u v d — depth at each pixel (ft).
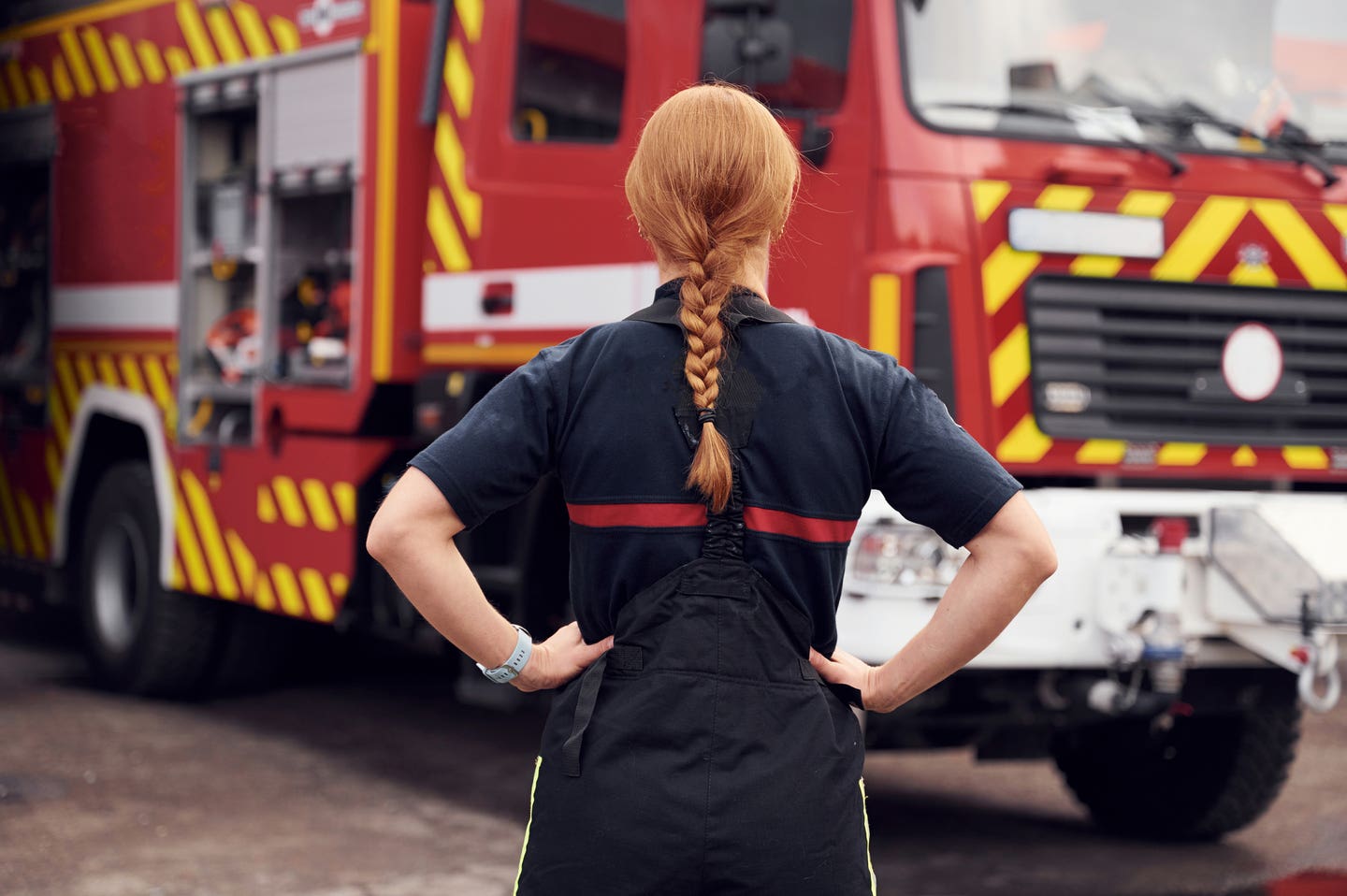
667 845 6.10
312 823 17.63
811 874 6.18
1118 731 17.54
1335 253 16.71
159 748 21.04
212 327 22.71
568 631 6.75
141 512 23.65
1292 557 14.30
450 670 27.48
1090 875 16.28
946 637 6.48
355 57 19.67
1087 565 14.34
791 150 6.77
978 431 15.12
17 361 26.89
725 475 6.26
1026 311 15.34
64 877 15.46
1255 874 16.34
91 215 25.03
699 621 6.30
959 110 15.33
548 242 17.31
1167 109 16.28
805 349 6.54
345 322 20.10
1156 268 15.84
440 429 18.43
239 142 22.50
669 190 6.59
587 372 6.52
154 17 23.45
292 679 26.32
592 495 6.43
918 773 21.50
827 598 6.48
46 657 27.89
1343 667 16.85
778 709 6.29
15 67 26.99
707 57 14.64
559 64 17.37
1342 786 20.40
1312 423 16.66
